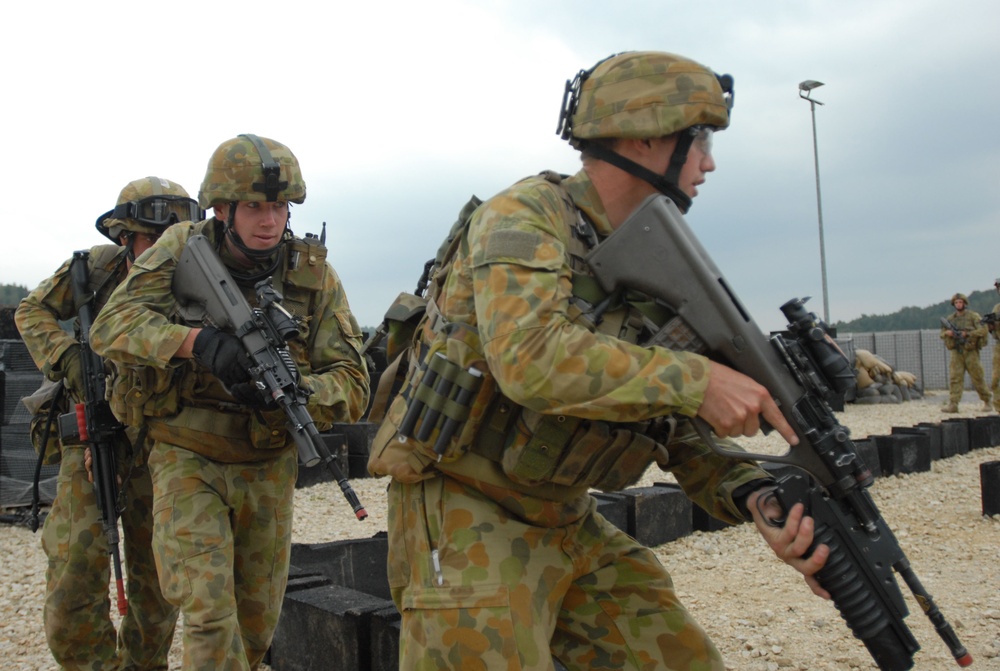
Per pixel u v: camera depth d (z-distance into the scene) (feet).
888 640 7.87
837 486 7.81
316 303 12.91
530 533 8.13
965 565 21.31
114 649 14.26
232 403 12.09
